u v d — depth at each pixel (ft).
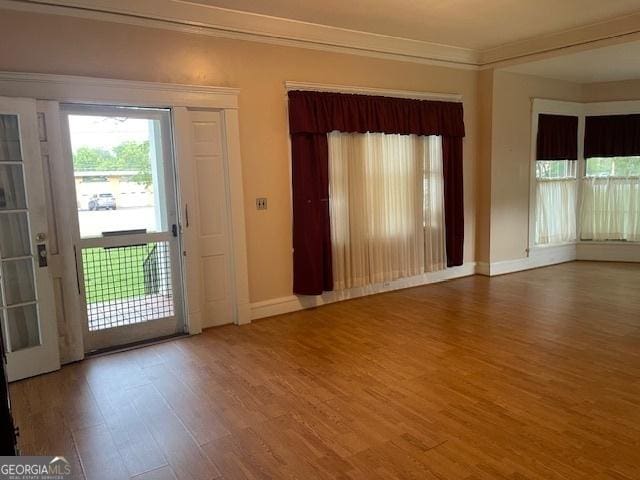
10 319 10.78
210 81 13.42
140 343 13.00
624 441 7.74
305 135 14.92
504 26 15.61
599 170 22.79
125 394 9.91
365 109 16.07
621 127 21.91
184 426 8.57
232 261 14.26
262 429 8.39
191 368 11.21
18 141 10.59
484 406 9.03
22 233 10.91
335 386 10.07
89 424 8.70
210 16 13.08
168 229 13.42
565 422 8.38
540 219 21.67
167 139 13.17
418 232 18.24
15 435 5.41
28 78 10.71
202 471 7.23
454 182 18.97
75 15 11.32
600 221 22.89
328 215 15.64
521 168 20.63
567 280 19.30
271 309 15.21
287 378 10.52
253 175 14.49
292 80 14.89
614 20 15.11
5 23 10.57
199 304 13.74
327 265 15.81
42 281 10.93
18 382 10.61
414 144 17.78
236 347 12.54
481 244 20.48
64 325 11.60
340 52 15.79
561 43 16.66
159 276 13.43
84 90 11.43
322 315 15.21
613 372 10.44
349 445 7.81
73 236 11.87
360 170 16.34
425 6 13.44
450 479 6.86
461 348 12.07
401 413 8.84
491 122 19.43
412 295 17.43
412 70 17.66
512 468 7.08
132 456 7.67
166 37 12.61
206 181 13.76
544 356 11.43
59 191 11.33
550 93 21.11
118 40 11.93
